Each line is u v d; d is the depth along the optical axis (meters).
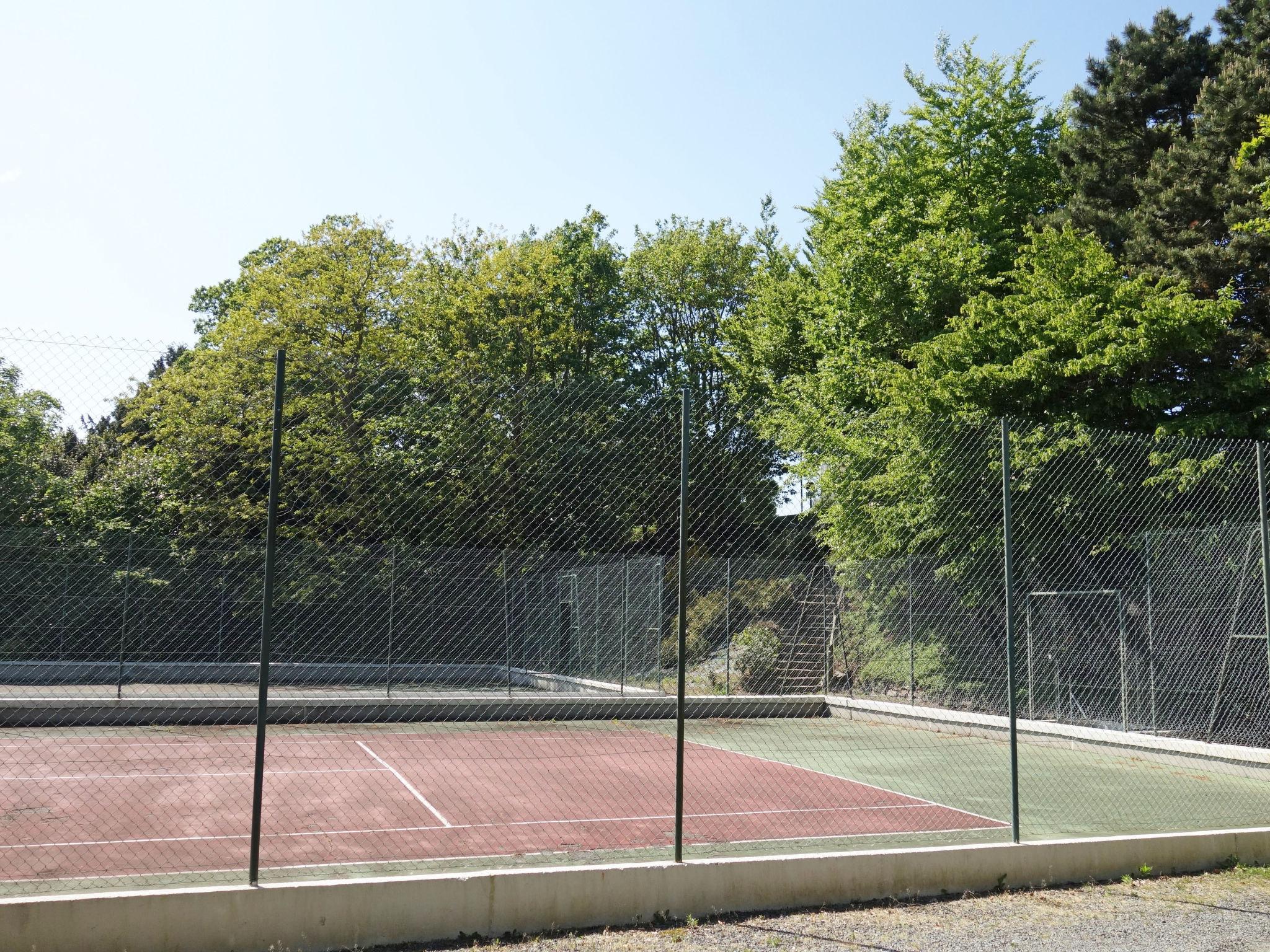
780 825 8.70
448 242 34.38
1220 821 8.98
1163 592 13.77
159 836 7.95
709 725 17.50
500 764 12.66
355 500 12.24
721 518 19.45
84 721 15.21
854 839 7.90
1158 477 14.12
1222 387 17.08
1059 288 17.95
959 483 16.44
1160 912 6.06
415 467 10.58
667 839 8.00
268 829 8.27
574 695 17.05
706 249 37.66
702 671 20.22
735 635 20.16
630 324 38.03
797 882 6.05
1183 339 16.59
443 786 10.76
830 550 21.03
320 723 16.17
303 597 17.89
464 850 7.50
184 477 10.58
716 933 5.50
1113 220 20.28
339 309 28.70
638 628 20.88
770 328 29.25
